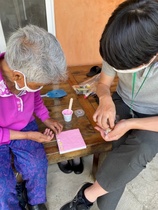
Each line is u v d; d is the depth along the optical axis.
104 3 1.77
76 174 1.47
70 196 1.34
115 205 1.12
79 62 2.07
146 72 0.97
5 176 0.95
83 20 1.81
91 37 1.93
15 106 1.00
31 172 1.06
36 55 0.76
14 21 1.75
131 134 1.03
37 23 1.81
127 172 0.93
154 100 1.07
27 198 1.18
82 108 1.49
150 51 0.64
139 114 1.17
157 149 0.95
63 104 1.53
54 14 1.73
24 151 1.05
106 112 1.01
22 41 0.78
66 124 1.34
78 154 1.22
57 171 1.49
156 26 0.61
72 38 1.89
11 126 1.05
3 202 0.96
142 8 0.64
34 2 1.70
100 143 1.22
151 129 0.92
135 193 1.39
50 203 1.29
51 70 0.78
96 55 2.07
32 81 0.81
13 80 0.88
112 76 1.18
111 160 0.97
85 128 1.32
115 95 1.30
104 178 0.97
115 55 0.65
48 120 1.27
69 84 1.76
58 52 0.80
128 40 0.62
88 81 1.78
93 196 1.08
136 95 1.11
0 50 1.80
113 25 0.64
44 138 1.10
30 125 1.18
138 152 0.92
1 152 1.01
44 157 1.09
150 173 1.52
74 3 1.71
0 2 1.63
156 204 1.33
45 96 1.59
